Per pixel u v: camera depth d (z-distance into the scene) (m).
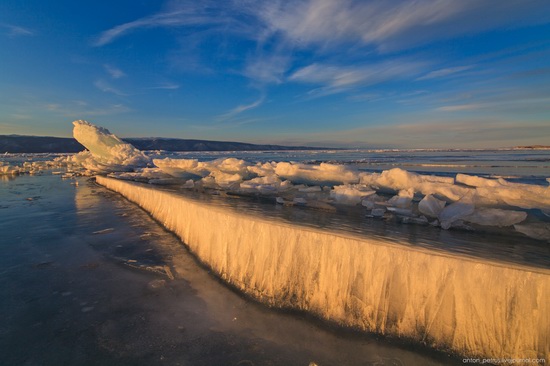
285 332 2.81
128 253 4.94
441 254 2.63
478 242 3.52
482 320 2.38
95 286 3.82
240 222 3.78
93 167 20.11
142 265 4.41
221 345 2.65
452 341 2.45
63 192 12.39
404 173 6.63
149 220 7.16
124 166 20.00
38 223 7.09
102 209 8.66
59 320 3.07
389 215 5.21
